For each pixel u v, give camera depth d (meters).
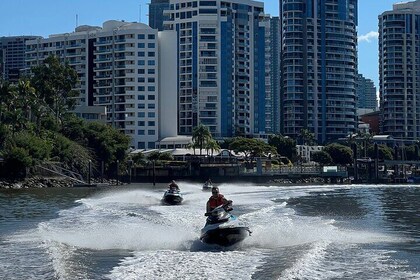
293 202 72.06
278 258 28.28
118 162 164.38
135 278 23.61
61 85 169.88
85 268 25.92
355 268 25.67
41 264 26.56
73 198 80.62
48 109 169.62
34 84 167.38
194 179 165.12
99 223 44.72
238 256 28.89
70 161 148.62
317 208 61.81
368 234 37.72
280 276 23.80
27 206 64.44
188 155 187.38
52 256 28.52
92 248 31.80
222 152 193.12
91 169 152.50
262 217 50.31
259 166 169.25
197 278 23.69
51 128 158.50
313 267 25.81
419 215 53.00
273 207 62.28
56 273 24.47
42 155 137.00
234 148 196.50
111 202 70.12
